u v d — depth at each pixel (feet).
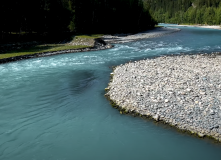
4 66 81.10
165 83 50.29
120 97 46.06
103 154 29.22
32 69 76.33
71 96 50.14
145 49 119.85
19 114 40.75
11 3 140.87
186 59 82.99
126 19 261.03
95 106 44.11
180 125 34.27
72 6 199.00
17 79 63.77
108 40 165.58
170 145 30.73
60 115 40.37
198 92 44.09
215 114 35.55
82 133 34.09
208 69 64.13
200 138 31.45
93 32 218.59
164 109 38.55
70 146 30.83
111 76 66.59
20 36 152.87
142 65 73.05
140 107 40.47
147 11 325.01
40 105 44.96
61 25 182.80
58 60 92.68
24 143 31.48
